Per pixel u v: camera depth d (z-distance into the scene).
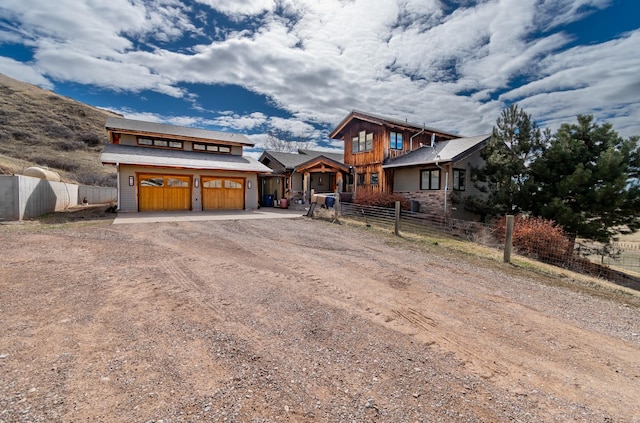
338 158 25.05
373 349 3.03
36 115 41.62
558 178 11.59
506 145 13.33
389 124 17.47
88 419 1.96
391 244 8.68
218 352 2.86
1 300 3.87
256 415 2.07
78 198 18.80
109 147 15.98
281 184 21.58
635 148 10.80
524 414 2.18
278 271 5.63
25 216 11.52
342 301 4.29
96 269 5.30
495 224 10.98
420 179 16.53
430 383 2.51
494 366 2.80
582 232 10.32
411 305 4.23
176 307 3.87
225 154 19.78
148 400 2.17
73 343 2.92
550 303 4.53
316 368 2.67
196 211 16.05
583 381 2.62
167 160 15.88
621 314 4.19
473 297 4.65
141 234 8.70
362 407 2.19
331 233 10.04
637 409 2.28
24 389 2.23
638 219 10.65
